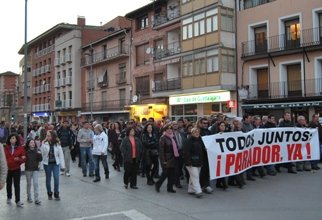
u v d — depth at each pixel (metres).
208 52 29.41
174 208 8.67
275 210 8.32
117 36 43.62
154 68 37.12
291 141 13.38
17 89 74.50
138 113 37.62
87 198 10.11
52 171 10.33
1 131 20.03
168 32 35.34
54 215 8.40
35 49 68.12
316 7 24.75
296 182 11.65
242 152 11.38
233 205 8.86
